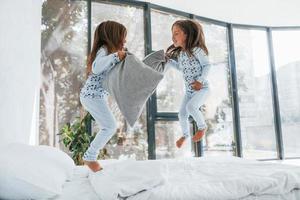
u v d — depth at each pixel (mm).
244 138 5066
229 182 1315
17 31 2219
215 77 4953
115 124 1950
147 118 4125
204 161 2104
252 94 5266
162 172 1396
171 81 4383
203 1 4270
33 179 1252
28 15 2594
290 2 4395
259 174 1491
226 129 4906
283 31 5598
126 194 1209
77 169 1984
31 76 2711
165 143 4207
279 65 5531
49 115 3500
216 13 4730
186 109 2324
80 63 3809
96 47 1945
